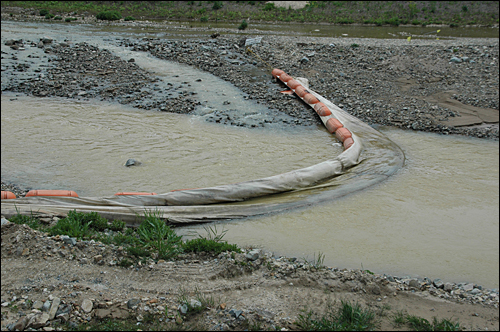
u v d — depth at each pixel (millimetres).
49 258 7195
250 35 32094
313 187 11727
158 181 11750
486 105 18312
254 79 21906
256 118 17203
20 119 16328
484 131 15969
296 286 7172
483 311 6746
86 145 14211
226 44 27891
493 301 7059
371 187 11789
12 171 12055
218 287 6984
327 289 7113
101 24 36125
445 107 18156
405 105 18438
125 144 14383
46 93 19156
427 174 12617
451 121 16828
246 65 24078
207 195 10516
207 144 14594
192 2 46969
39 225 8508
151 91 19797
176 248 8148
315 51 26359
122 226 9023
